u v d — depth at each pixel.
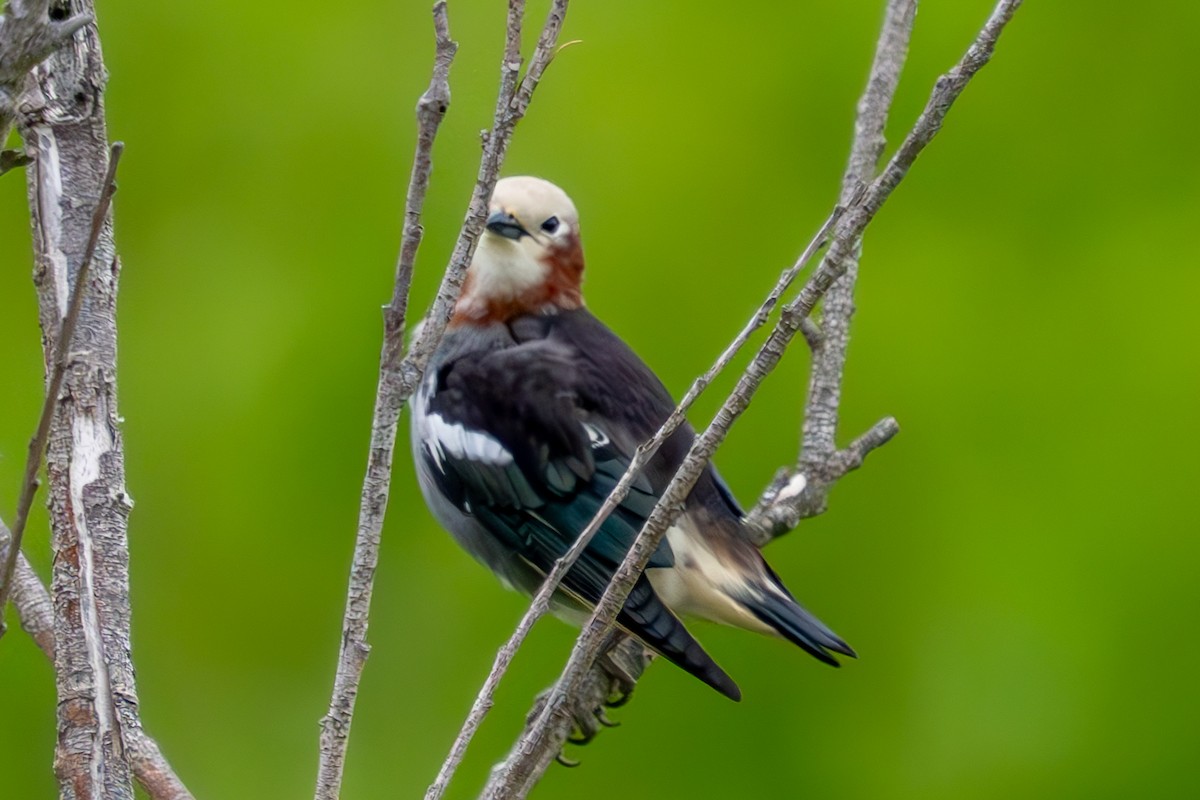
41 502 9.04
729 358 5.59
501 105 5.52
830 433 9.82
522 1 5.49
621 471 9.26
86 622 5.71
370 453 5.50
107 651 5.70
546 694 9.48
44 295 6.09
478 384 9.66
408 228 5.39
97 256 6.12
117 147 5.05
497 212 10.01
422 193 5.38
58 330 6.04
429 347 5.54
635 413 9.53
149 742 5.82
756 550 9.17
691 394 5.62
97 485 5.88
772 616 8.68
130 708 5.66
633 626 8.24
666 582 8.95
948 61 14.29
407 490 13.00
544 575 9.38
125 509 5.91
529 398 9.49
